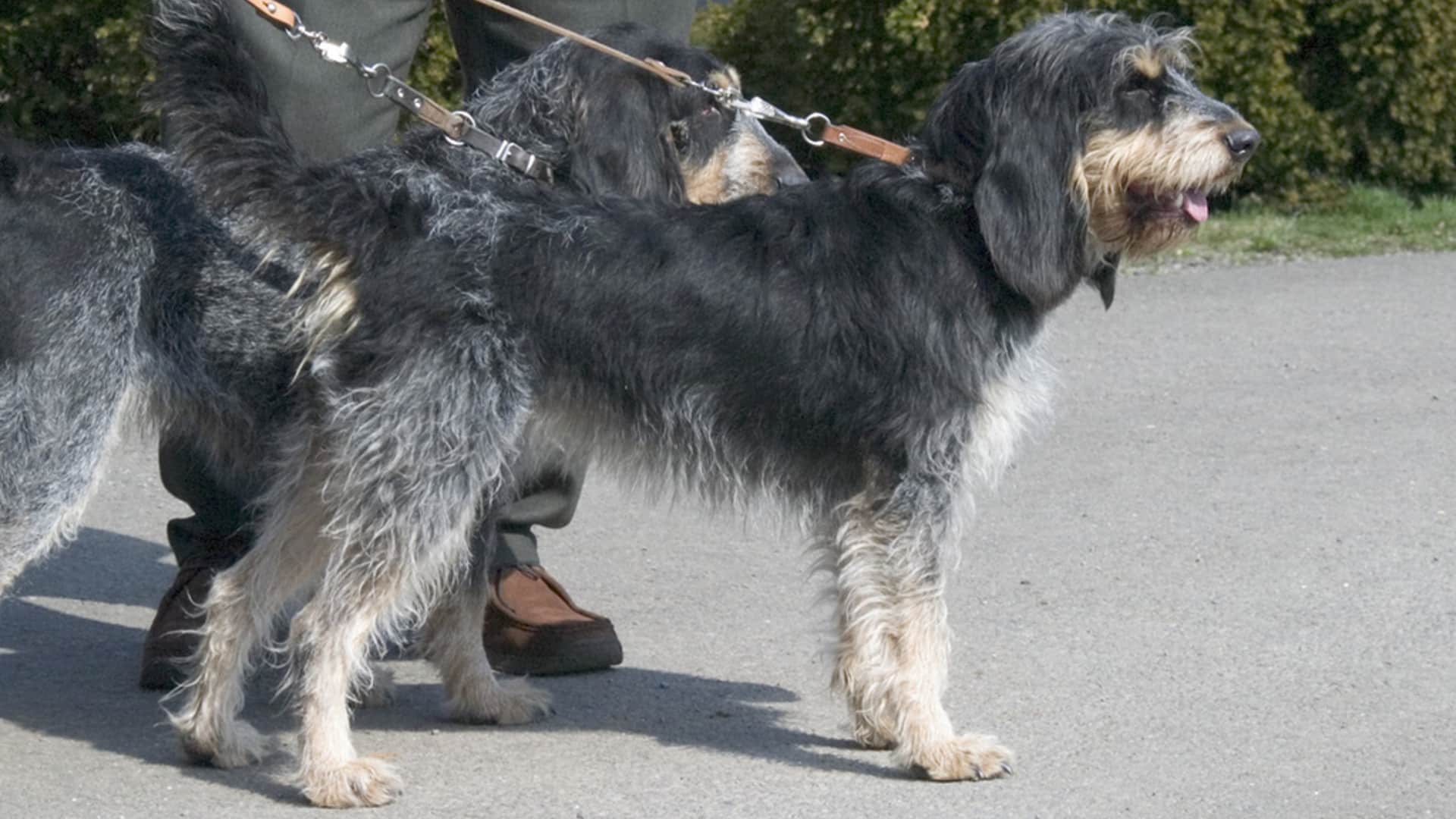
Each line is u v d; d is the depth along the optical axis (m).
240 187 5.02
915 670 5.23
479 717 5.82
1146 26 5.47
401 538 5.03
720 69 6.32
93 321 5.26
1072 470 8.91
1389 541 7.70
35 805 5.05
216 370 5.41
